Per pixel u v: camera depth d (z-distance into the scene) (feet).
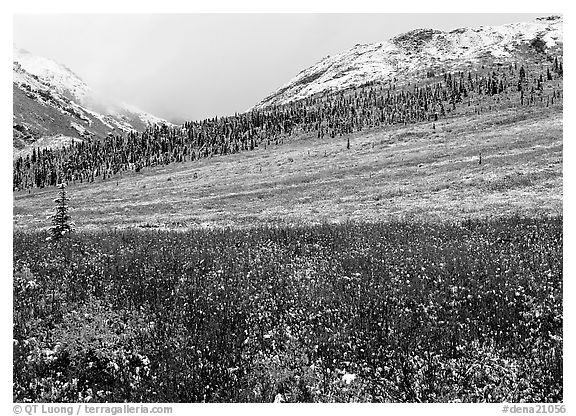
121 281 38.83
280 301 35.65
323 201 211.41
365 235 57.00
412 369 28.53
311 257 46.01
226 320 33.40
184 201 262.67
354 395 27.32
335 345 30.63
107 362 30.35
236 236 58.03
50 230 59.41
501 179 174.91
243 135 641.40
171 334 31.96
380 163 308.81
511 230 54.24
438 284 37.14
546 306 32.71
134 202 269.03
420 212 131.85
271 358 29.91
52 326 33.06
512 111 447.83
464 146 303.68
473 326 31.37
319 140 544.62
